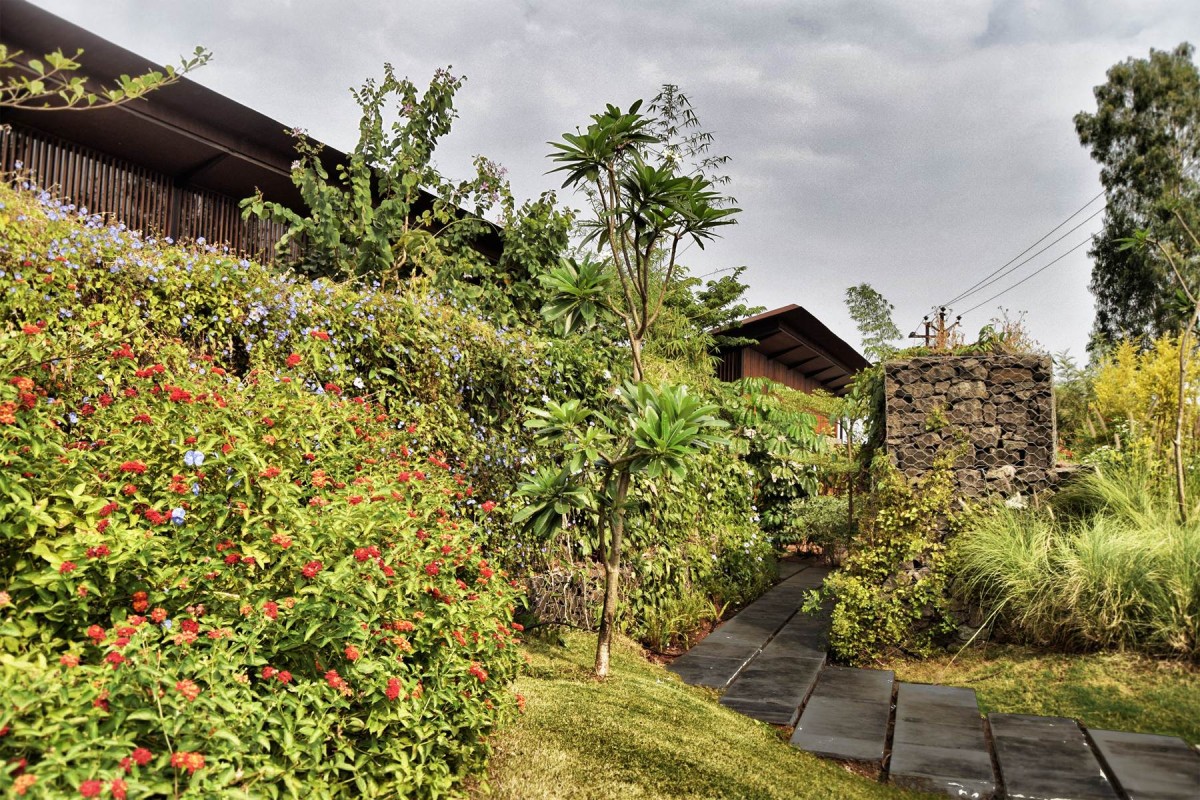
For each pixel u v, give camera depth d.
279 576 2.59
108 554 2.12
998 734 4.80
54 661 2.00
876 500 7.29
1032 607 6.02
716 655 6.46
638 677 5.23
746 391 11.85
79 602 2.11
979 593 6.46
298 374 4.38
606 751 3.59
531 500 5.23
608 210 5.16
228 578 2.43
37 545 2.07
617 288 11.19
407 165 8.66
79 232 4.08
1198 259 25.81
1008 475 7.02
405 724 2.52
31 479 2.23
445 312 5.90
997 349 7.84
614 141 5.00
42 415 2.35
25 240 3.81
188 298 4.31
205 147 8.19
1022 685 5.63
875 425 8.27
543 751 3.47
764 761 4.01
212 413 2.74
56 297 3.79
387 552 2.86
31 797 1.54
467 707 2.87
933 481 6.98
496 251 11.84
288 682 2.34
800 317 16.77
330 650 2.55
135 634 2.00
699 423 4.50
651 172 4.96
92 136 7.90
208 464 2.50
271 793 2.04
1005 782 4.08
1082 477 6.94
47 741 1.67
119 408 2.85
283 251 8.22
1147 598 5.76
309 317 4.77
